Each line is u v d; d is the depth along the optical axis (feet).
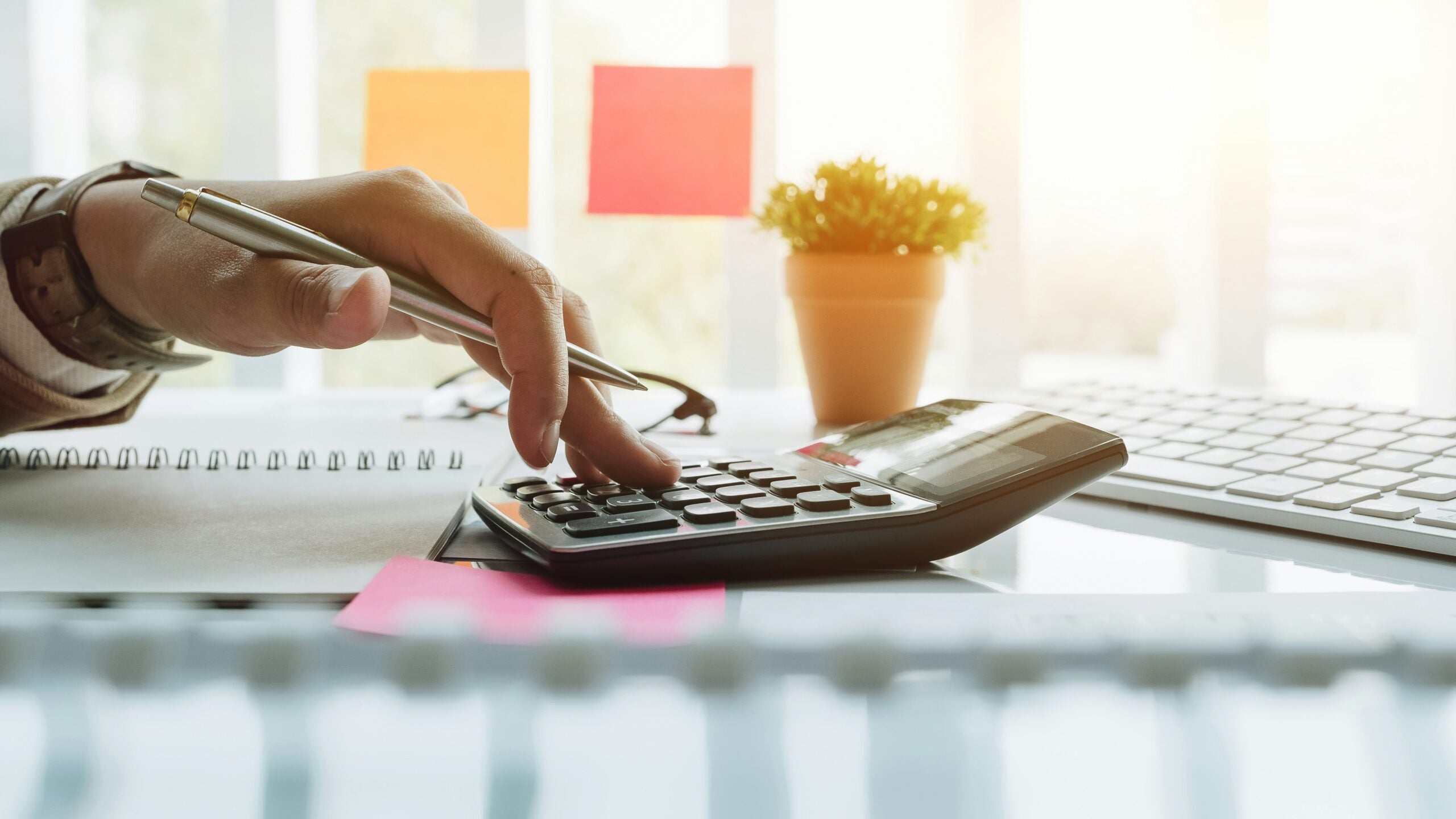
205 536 1.18
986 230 2.95
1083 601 0.99
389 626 0.83
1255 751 0.79
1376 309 3.75
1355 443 1.54
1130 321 5.67
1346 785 0.79
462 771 0.80
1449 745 0.80
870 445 1.41
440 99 2.73
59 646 0.81
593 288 5.01
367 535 1.19
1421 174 3.09
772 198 2.31
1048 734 0.79
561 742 0.80
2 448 1.79
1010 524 1.16
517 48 2.91
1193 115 3.06
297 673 0.81
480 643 0.81
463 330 1.20
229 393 2.86
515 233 2.93
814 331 2.21
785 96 3.11
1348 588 1.04
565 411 1.24
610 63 2.71
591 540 1.03
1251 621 0.89
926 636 0.82
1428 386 3.07
